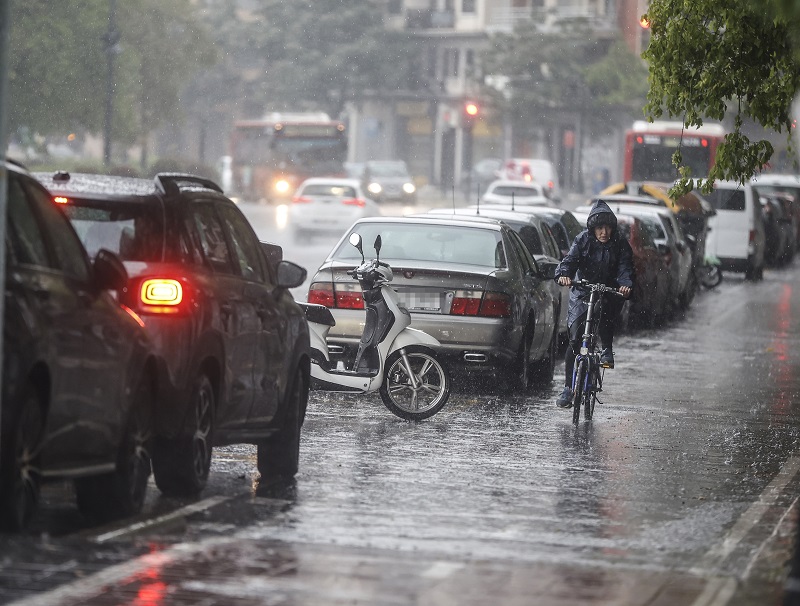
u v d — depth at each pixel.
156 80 188.25
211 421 28.22
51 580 20.72
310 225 133.50
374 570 22.17
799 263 154.62
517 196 156.12
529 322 48.44
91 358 24.06
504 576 22.11
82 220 27.88
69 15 160.25
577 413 41.66
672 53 42.09
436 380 44.28
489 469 33.28
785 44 40.94
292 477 31.33
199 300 27.45
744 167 43.06
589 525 27.02
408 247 47.97
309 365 33.62
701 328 79.00
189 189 29.30
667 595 21.27
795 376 57.31
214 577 21.34
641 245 76.50
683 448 37.94
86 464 24.45
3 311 21.66
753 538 26.36
